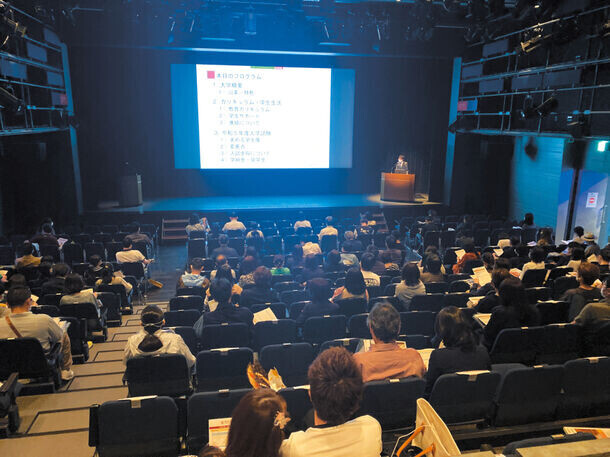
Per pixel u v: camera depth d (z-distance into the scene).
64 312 5.84
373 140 17.56
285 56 15.91
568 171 12.68
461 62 15.11
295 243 12.30
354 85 16.50
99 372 5.51
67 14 10.83
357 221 15.66
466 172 16.05
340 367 1.94
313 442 1.85
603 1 8.85
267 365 4.39
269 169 17.41
